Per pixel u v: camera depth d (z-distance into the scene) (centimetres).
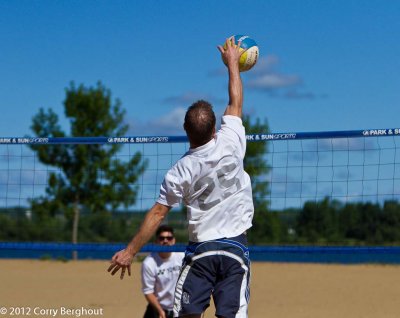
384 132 1340
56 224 4391
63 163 4403
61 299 2453
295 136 1364
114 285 2878
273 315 2164
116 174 4119
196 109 820
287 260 4188
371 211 2830
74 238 4312
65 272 3444
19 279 3109
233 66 934
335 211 2783
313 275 3344
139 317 2081
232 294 818
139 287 2819
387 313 2203
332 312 2225
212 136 826
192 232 833
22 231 4250
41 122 4878
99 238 4253
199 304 820
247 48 962
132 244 809
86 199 4309
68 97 4878
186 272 831
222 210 825
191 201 827
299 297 2570
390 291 2736
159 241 1455
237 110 897
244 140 852
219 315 811
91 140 1459
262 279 3162
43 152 4409
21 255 4600
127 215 4056
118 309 2223
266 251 1367
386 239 2833
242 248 828
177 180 810
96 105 4862
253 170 1734
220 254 820
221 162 817
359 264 3916
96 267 3741
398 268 3706
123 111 4981
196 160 813
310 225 2769
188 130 818
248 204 843
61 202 4356
